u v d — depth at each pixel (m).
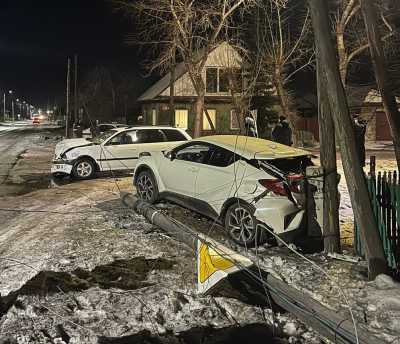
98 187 13.12
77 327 4.65
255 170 7.38
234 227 7.57
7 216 9.39
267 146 7.94
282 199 7.05
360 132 13.28
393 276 6.11
